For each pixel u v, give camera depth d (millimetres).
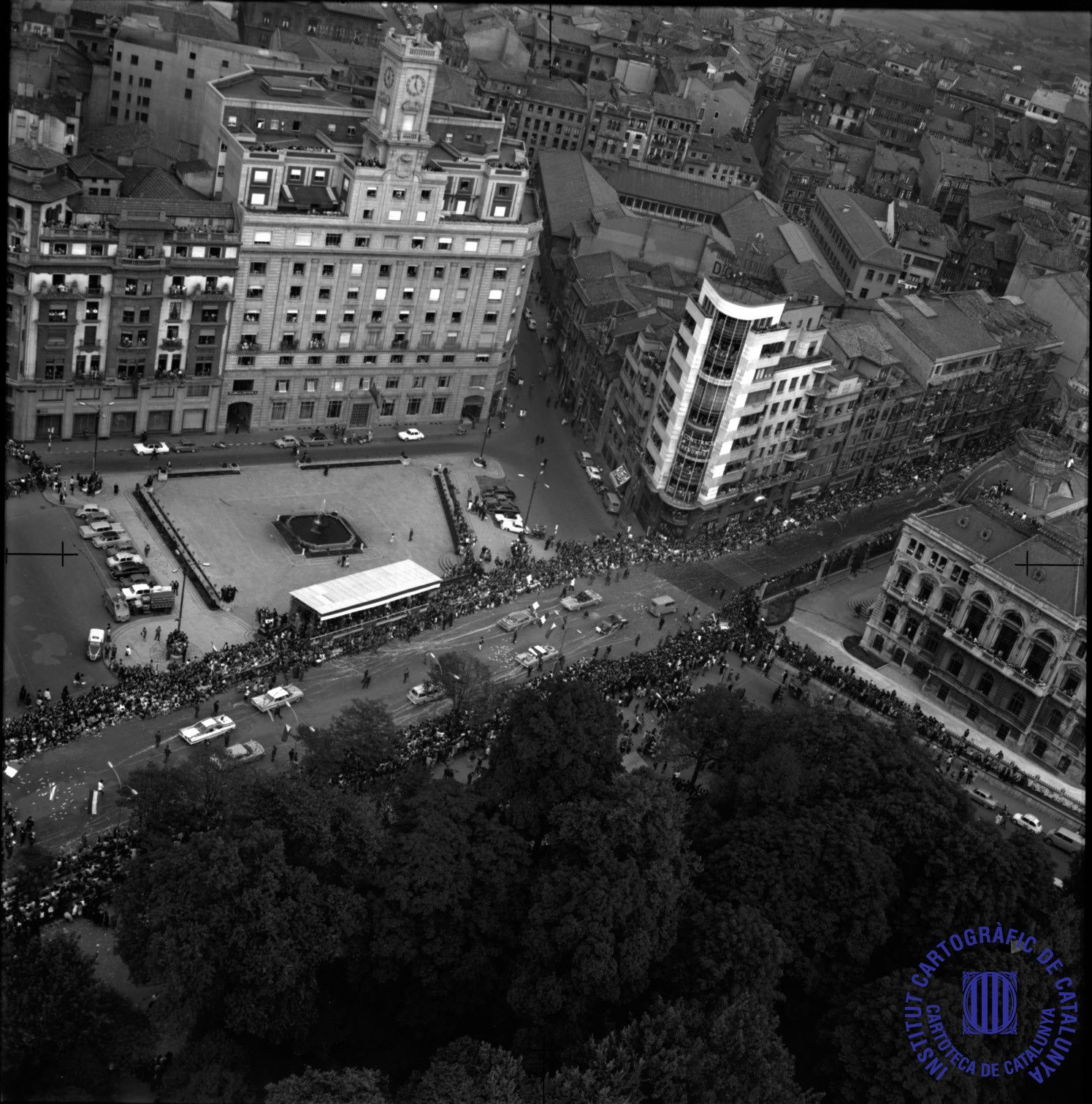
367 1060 105312
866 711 165375
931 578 174750
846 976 112500
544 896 106062
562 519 195750
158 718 133375
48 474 165375
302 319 187250
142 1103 93875
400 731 127125
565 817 112312
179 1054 95688
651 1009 102500
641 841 110750
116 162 177125
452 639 158750
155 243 167875
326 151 182000
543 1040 101938
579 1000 102312
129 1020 93500
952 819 123938
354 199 180875
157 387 179875
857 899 114688
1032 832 138875
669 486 194000
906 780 127688
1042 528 169250
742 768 132625
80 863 110000
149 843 103438
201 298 175500
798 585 192875
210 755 124188
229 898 97438
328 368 194000
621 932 104750
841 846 117188
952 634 172000
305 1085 88375
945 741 162750
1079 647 159500
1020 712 167250
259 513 175125
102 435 179375
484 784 121188
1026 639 164500
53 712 127938
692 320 187875
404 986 107562
